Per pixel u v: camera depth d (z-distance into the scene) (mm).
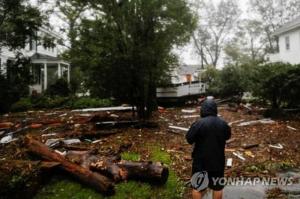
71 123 11219
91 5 10414
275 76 12617
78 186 4754
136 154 6859
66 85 22094
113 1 10250
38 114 14930
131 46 10383
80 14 10578
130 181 4992
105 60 10172
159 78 11891
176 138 8664
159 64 11117
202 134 3826
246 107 16188
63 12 10602
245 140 8547
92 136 8633
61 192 4570
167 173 5012
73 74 22875
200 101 20219
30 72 17750
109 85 10562
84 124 10859
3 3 14828
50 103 18344
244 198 4680
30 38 16203
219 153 3809
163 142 8141
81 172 4797
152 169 4898
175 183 5141
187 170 5922
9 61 17281
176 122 11508
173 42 11156
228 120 12281
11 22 15281
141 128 10039
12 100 17438
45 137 8648
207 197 4648
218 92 22172
